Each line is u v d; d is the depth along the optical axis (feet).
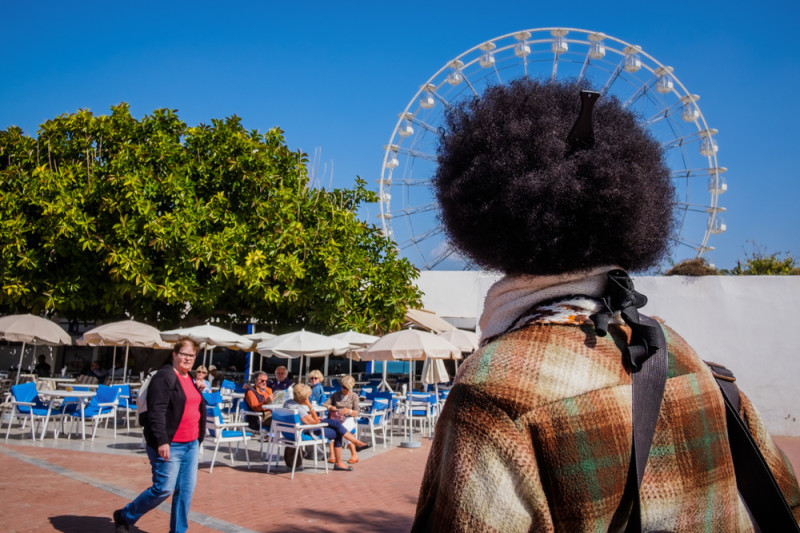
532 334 2.98
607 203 3.31
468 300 70.74
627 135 3.68
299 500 24.91
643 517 2.76
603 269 3.37
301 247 52.95
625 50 82.64
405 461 35.86
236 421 43.88
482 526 2.55
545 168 3.44
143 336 45.16
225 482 28.27
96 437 40.42
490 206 3.49
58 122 54.19
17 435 39.70
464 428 2.74
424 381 48.85
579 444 2.65
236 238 50.19
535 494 2.59
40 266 48.70
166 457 16.57
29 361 72.08
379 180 84.84
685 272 54.49
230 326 60.95
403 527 21.35
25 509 21.34
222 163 53.67
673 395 2.97
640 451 2.75
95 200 49.44
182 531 17.30
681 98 81.00
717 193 79.77
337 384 66.23
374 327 54.95
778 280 51.26
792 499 3.51
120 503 22.93
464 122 4.04
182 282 47.88
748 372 50.62
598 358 2.88
